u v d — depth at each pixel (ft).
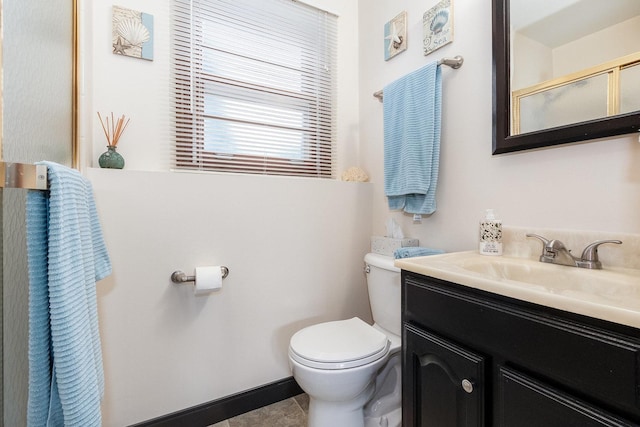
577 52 3.01
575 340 1.82
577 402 1.79
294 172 5.62
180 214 4.25
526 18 3.41
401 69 5.22
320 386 3.49
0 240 1.88
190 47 4.66
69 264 1.99
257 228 4.80
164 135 4.49
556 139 3.09
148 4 4.39
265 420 4.55
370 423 4.02
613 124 2.69
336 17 6.06
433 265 2.92
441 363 2.66
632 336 1.61
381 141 5.68
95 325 2.59
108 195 3.82
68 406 1.87
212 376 4.50
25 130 2.17
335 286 5.52
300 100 5.66
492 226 3.56
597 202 2.90
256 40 5.21
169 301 4.19
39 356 1.82
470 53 4.06
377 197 5.80
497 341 2.24
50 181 1.88
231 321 4.62
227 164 5.00
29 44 2.24
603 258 2.85
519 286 2.12
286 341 5.07
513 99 3.52
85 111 3.77
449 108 4.35
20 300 2.04
